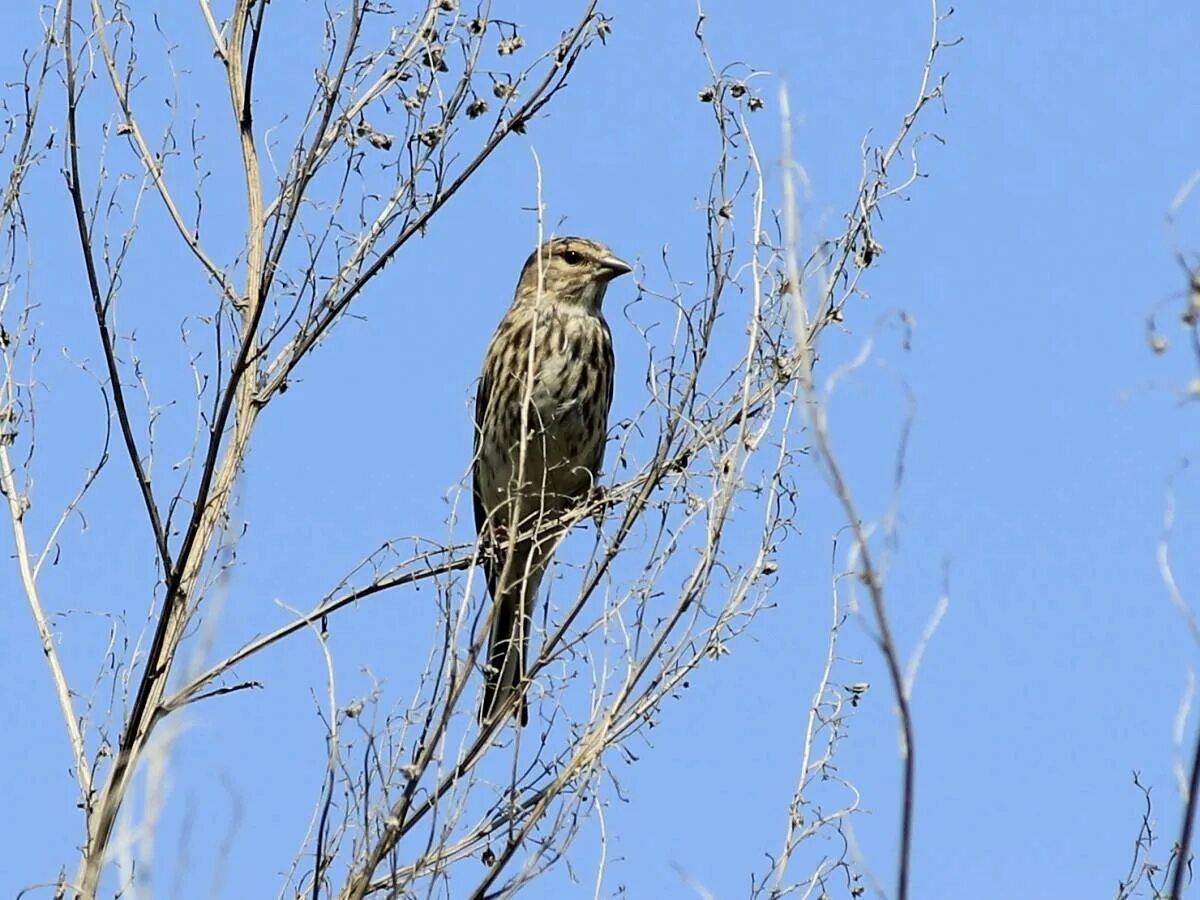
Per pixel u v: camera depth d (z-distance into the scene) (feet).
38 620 35.09
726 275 34.91
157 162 38.09
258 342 37.78
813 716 32.04
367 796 30.86
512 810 31.60
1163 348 21.70
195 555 35.83
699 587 33.06
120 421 36.37
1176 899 20.85
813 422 22.81
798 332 26.40
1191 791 20.95
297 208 37.76
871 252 34.17
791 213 25.52
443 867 30.45
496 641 34.37
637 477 34.88
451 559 34.53
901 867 21.33
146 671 34.96
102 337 36.52
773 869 31.14
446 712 30.96
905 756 21.52
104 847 32.86
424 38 38.58
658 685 32.73
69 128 37.09
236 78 38.99
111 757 34.42
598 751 31.94
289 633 36.40
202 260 38.01
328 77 38.27
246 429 37.27
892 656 21.71
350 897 30.25
